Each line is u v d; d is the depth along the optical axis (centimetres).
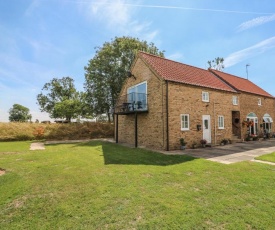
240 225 373
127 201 486
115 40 3266
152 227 370
